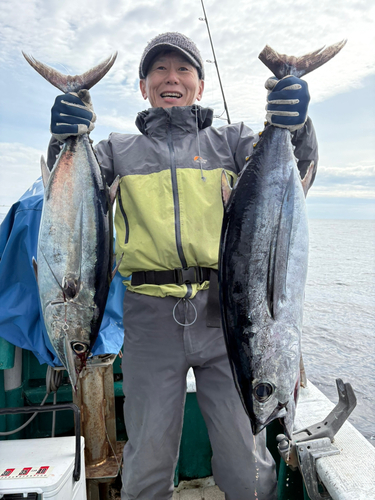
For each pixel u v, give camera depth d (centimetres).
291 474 184
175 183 161
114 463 212
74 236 147
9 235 209
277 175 137
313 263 2125
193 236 157
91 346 152
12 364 215
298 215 137
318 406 196
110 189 156
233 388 160
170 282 161
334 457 152
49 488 137
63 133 145
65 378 254
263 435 166
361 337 762
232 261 134
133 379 168
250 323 130
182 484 230
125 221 171
